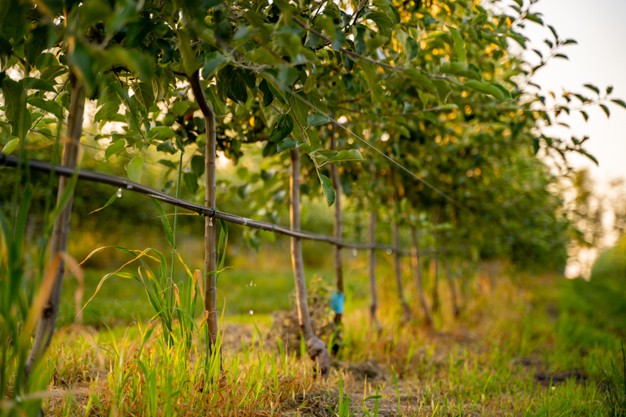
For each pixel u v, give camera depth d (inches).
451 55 95.7
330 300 138.2
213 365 79.7
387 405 100.5
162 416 67.0
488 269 309.0
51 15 49.4
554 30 103.9
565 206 253.9
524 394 115.6
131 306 170.1
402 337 165.5
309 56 66.2
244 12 61.4
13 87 65.8
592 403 108.0
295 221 119.4
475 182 197.9
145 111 82.2
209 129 82.8
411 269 239.0
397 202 185.9
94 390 72.5
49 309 54.8
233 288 310.7
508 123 133.0
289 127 80.1
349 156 78.0
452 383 120.6
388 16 78.0
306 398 92.7
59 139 52.8
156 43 69.2
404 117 120.9
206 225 82.1
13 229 50.5
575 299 385.7
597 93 108.9
